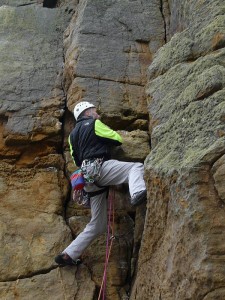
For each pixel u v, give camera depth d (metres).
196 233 4.72
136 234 6.26
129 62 7.12
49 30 7.96
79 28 7.25
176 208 4.95
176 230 4.93
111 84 6.91
